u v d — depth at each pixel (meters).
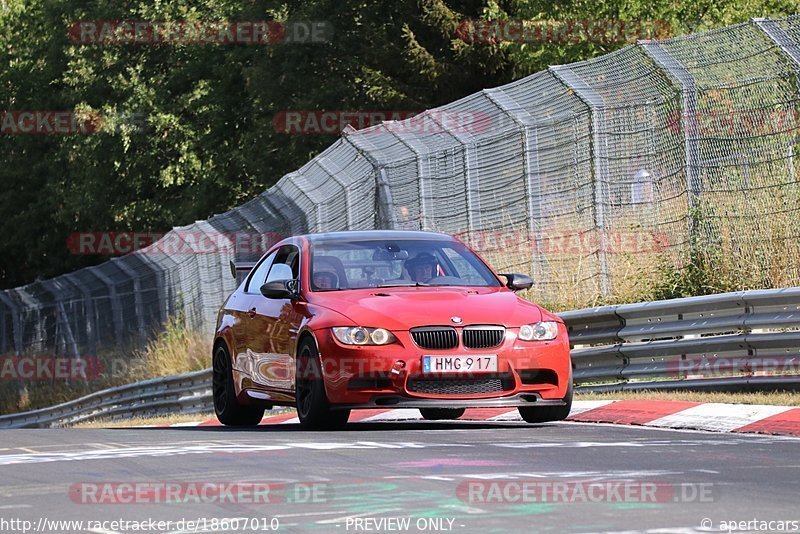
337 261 40.66
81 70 165.62
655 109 54.81
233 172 155.50
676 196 53.88
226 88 158.38
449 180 64.44
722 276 52.00
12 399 132.88
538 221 59.97
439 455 27.73
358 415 49.44
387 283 39.84
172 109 159.62
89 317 116.00
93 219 170.75
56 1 179.88
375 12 138.25
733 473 24.11
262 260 45.19
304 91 142.38
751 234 51.75
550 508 19.84
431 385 36.06
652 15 105.00
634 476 23.64
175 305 97.00
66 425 101.25
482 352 36.16
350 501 20.94
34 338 141.25
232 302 45.62
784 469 24.75
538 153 59.78
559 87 58.88
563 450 28.70
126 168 163.75
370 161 68.50
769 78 50.12
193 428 43.69
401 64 133.62
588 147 57.03
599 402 42.56
